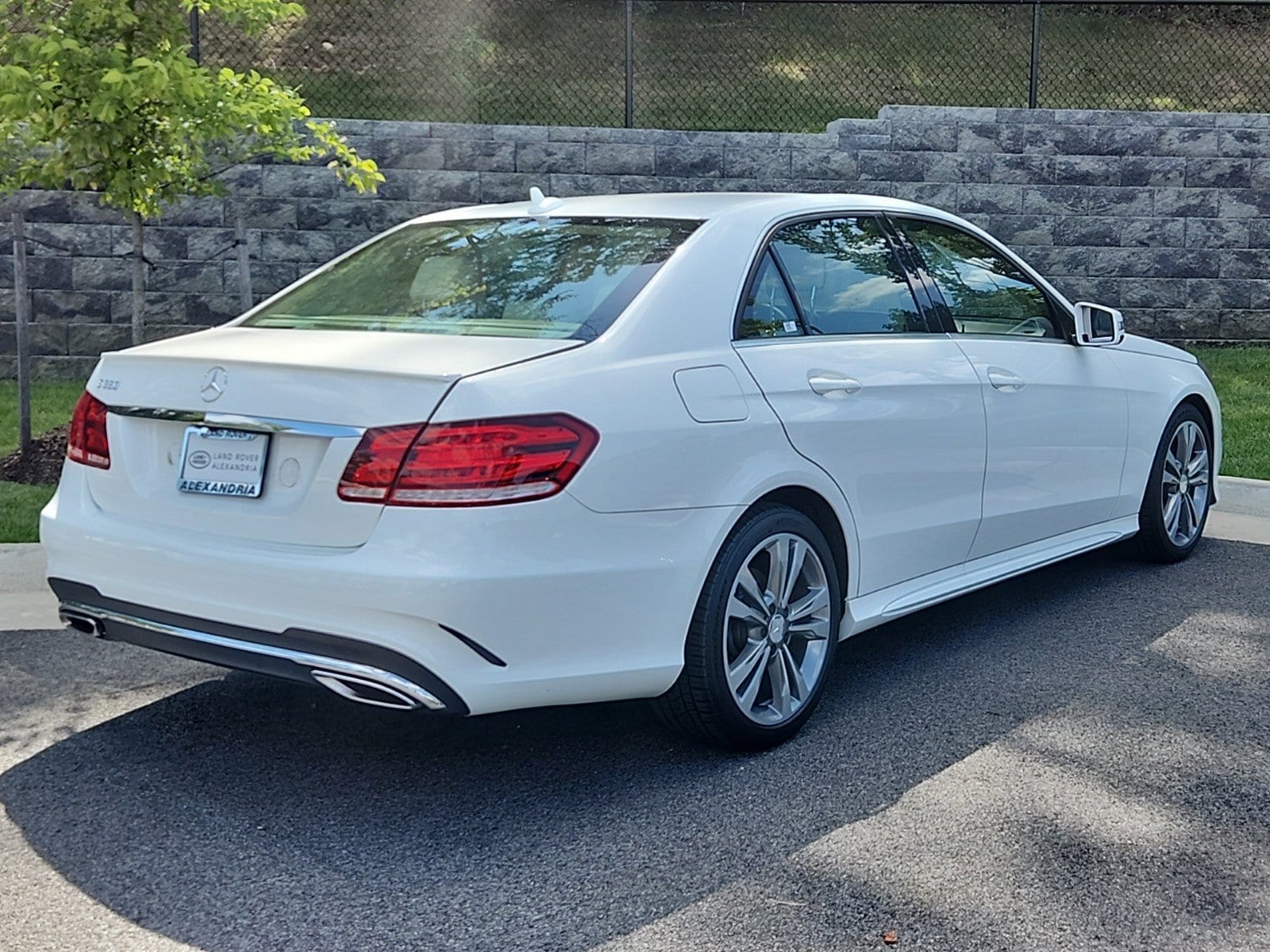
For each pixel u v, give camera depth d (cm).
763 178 1092
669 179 1084
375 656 313
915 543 442
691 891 302
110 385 371
